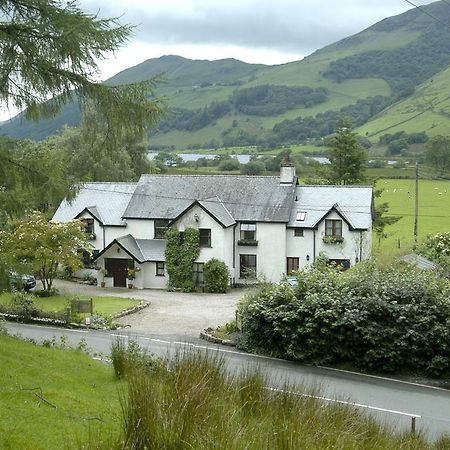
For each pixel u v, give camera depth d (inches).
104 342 889.5
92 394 437.1
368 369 754.2
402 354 743.7
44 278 1477.6
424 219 2600.9
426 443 418.3
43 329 1010.7
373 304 764.6
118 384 485.4
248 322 844.0
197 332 1016.9
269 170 3737.7
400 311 752.3
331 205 1720.0
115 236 1792.6
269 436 277.6
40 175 537.0
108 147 533.0
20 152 539.8
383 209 2335.1
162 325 1093.8
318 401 370.9
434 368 731.4
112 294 1561.3
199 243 1660.9
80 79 478.6
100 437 269.1
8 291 532.1
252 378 389.1
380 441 361.1
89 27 456.1
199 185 1812.3
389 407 605.9
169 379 327.3
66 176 563.8
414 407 609.3
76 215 1814.7
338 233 1670.8
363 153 2586.1
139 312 1256.2
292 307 801.6
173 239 1668.3
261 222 1705.2
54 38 454.6
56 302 1375.5
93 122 547.5
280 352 813.9
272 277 1705.2
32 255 1393.9
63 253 1441.9
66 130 2372.0
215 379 370.9
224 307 1339.8
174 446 243.0
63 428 328.2
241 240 1721.2
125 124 501.0
